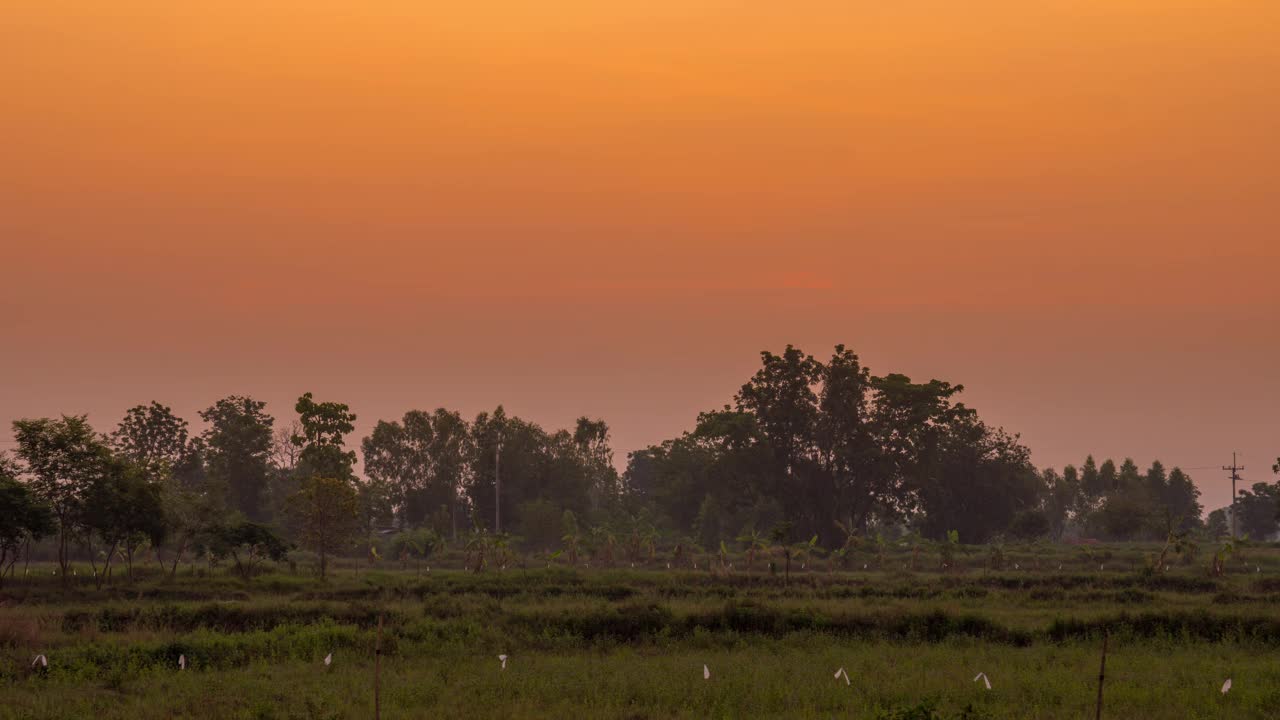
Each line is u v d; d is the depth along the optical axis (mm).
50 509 64812
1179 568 88500
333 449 101625
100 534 68250
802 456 132875
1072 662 36656
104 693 30438
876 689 30922
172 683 32062
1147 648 40500
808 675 33438
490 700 29766
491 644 40938
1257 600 60469
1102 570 91250
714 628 44656
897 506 134125
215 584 65875
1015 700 29781
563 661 37188
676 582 73188
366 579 74562
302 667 35094
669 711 28656
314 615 47000
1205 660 37031
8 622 41281
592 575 75062
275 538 73562
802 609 46750
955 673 33938
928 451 131500
